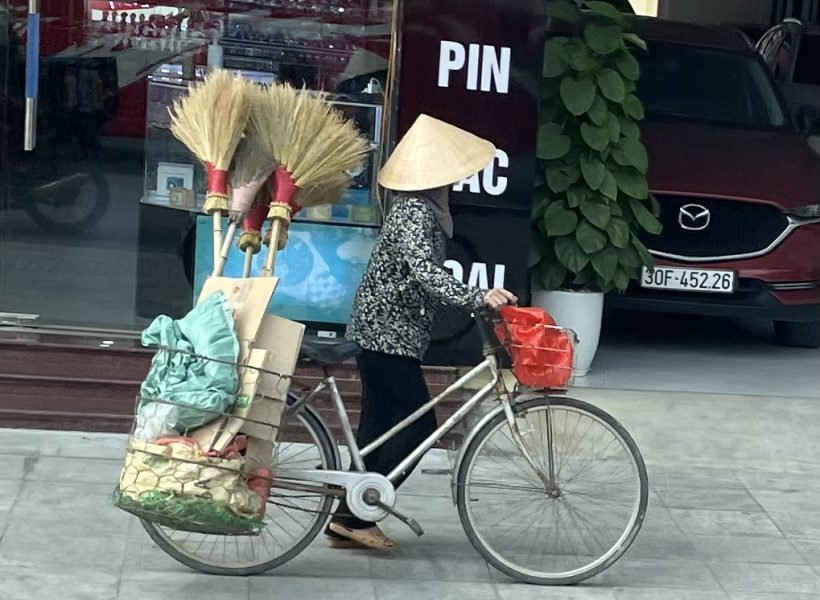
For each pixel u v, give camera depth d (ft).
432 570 21.47
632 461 21.18
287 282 29.17
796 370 34.99
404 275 21.03
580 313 31.53
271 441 19.10
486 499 21.18
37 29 28.55
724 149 36.73
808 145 38.01
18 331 28.66
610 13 31.14
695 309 34.60
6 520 22.22
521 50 28.27
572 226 30.63
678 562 22.56
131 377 27.63
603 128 30.50
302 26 28.78
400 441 21.13
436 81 28.22
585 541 21.38
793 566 22.61
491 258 28.96
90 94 28.94
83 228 29.27
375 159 28.89
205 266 29.30
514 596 20.61
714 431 29.53
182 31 28.91
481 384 22.11
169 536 20.77
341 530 21.91
